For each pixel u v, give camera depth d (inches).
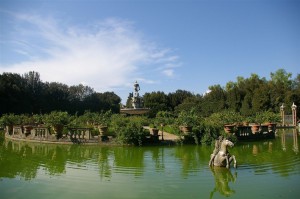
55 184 300.4
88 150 554.6
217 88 2546.8
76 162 423.8
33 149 568.1
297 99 1988.2
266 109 2028.8
